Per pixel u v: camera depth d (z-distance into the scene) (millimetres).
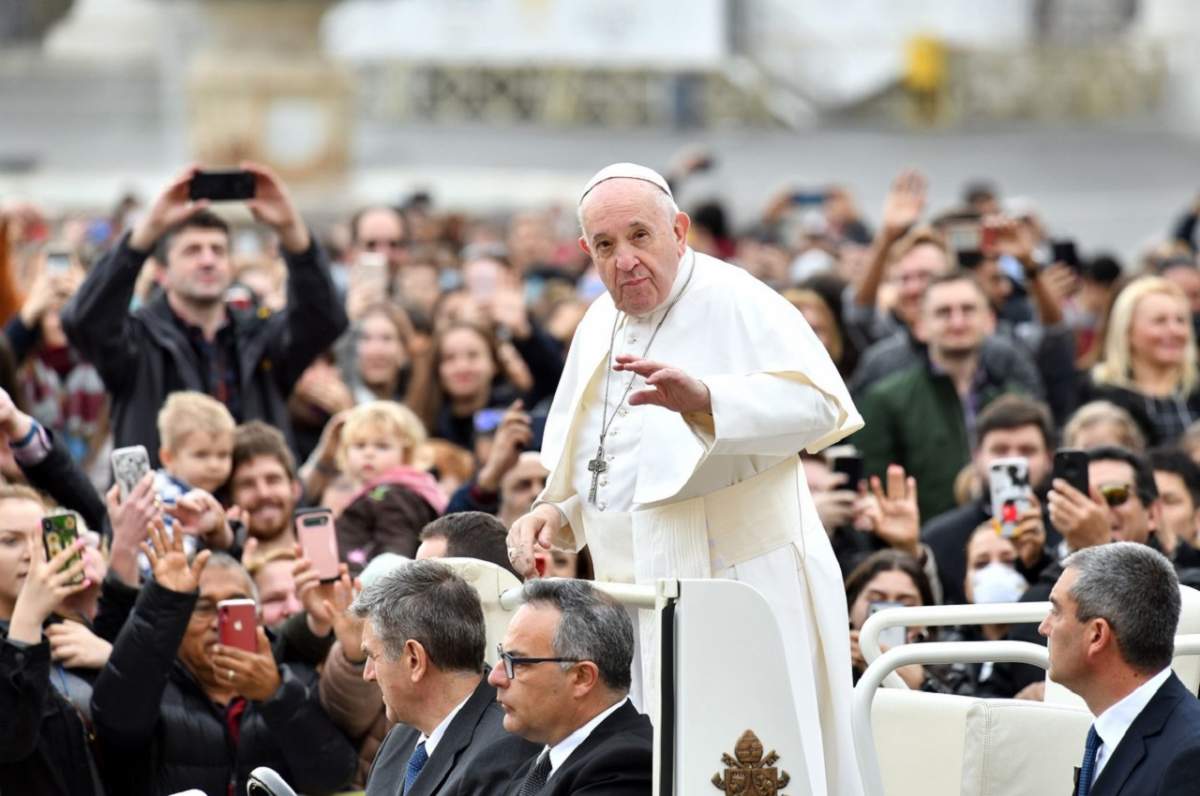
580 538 20734
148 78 116938
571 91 112312
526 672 18344
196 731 24016
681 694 17359
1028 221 44469
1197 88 122438
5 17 121312
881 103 118750
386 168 100125
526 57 105250
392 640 19922
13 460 27984
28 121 111312
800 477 20188
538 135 110500
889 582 25812
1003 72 120312
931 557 28359
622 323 20297
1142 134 118938
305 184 89312
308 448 37469
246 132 88500
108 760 23516
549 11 104562
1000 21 121562
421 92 111875
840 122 118375
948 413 35812
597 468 20172
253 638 23797
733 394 18672
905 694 20141
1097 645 18172
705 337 19734
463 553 22531
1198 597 20641
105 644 24531
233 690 24531
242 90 88375
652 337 19922
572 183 95875
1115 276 51406
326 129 89438
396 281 50469
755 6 118938
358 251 51156
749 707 17484
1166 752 17859
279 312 34250
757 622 17578
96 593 26266
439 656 19875
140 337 32688
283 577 27578
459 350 38969
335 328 33656
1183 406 37594
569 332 44656
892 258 43625
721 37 105188
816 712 19562
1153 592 18109
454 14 105438
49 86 117000
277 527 29047
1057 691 21453
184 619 23188
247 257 50156
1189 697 18234
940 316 35844
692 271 19969
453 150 105750
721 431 18578
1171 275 46812
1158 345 37625
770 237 64625
